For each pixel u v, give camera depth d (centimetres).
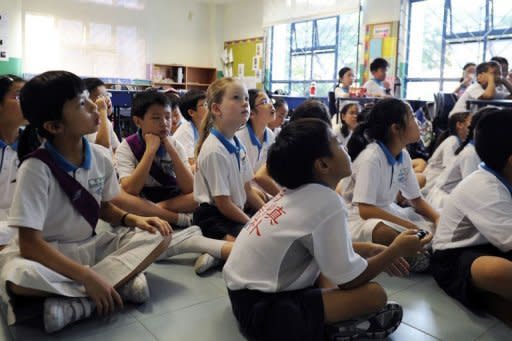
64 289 123
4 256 132
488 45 567
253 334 120
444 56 610
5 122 172
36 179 125
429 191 254
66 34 820
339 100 416
